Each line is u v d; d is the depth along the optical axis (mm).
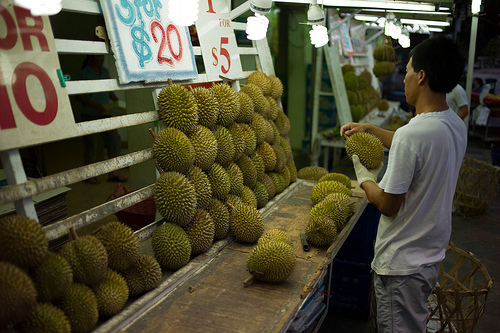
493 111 8312
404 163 1602
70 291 1345
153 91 2117
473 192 5039
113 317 1502
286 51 7031
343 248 3006
